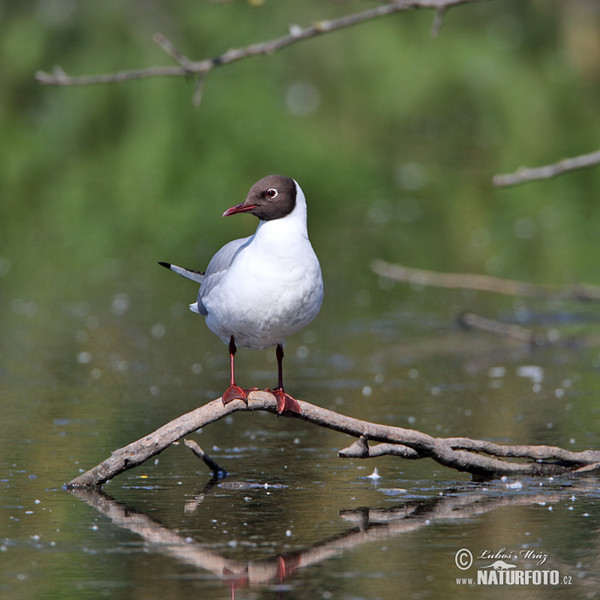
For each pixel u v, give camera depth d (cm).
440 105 2802
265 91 2791
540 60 3098
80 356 1288
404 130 2634
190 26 3108
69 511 723
